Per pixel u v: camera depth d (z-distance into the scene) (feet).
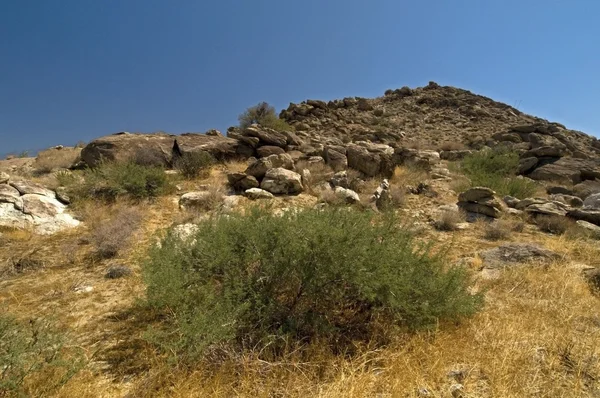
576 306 15.01
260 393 9.41
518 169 53.11
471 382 10.03
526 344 11.80
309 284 12.46
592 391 9.77
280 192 32.53
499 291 16.79
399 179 39.81
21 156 48.85
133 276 17.93
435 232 27.04
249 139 43.93
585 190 42.04
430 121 97.96
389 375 10.16
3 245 20.99
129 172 31.09
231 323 11.23
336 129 83.30
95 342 12.50
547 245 24.09
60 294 16.12
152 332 11.21
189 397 9.23
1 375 9.31
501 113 104.99
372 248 13.50
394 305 12.20
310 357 11.03
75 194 28.89
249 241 13.69
